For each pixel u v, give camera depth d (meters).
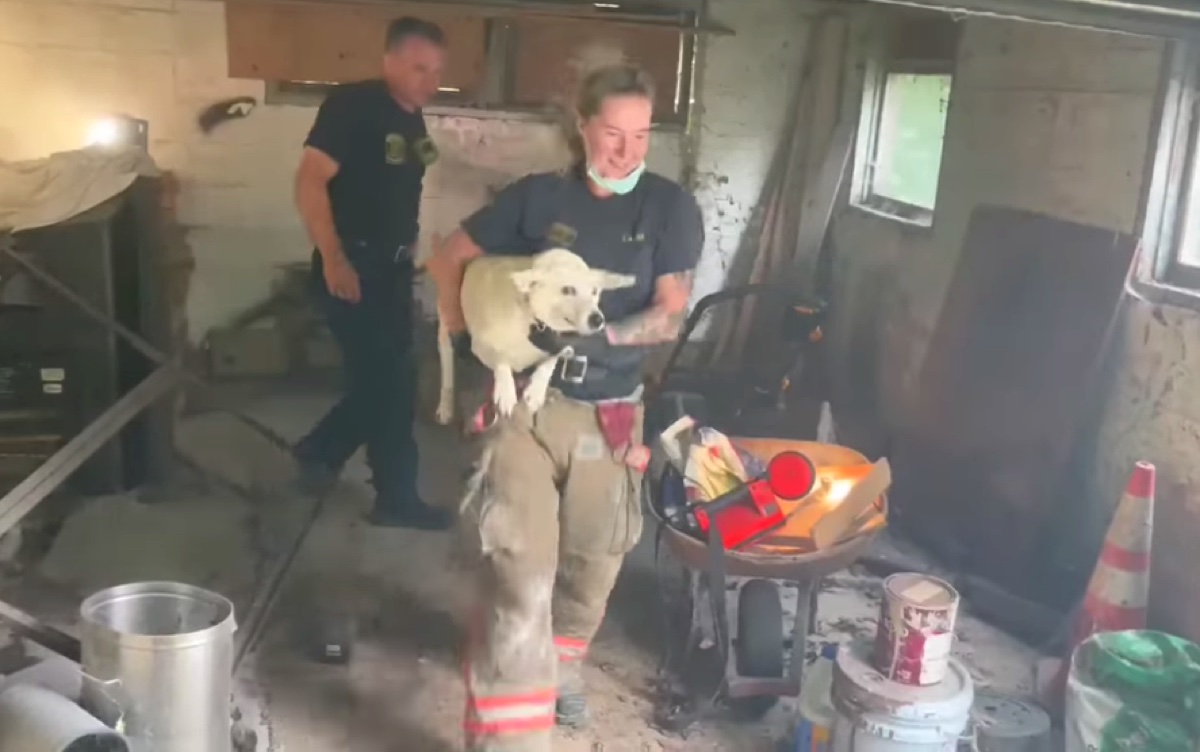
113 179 2.71
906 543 2.58
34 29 2.76
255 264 2.91
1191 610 2.05
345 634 2.14
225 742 1.69
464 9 2.58
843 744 1.70
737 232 3.02
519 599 1.66
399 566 2.43
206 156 2.89
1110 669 1.77
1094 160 2.34
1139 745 1.69
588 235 1.69
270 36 2.72
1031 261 2.49
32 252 2.55
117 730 1.56
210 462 2.78
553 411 1.68
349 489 2.71
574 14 2.61
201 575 2.37
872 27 2.92
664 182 1.72
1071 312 2.37
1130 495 2.01
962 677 1.72
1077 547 2.36
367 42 2.71
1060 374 2.38
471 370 1.75
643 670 2.10
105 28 2.76
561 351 1.68
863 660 1.74
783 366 2.83
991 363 2.56
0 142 2.86
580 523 1.75
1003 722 1.88
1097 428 2.33
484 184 2.64
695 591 2.09
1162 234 2.23
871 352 2.88
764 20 2.90
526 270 1.68
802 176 3.04
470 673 1.71
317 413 2.82
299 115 2.85
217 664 1.64
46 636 1.81
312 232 2.65
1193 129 2.17
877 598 2.39
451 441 2.66
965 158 2.74
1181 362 2.10
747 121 2.99
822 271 3.05
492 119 2.62
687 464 2.00
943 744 1.64
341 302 2.66
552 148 2.61
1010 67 2.58
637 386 1.75
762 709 1.98
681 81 2.91
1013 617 2.29
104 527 2.55
